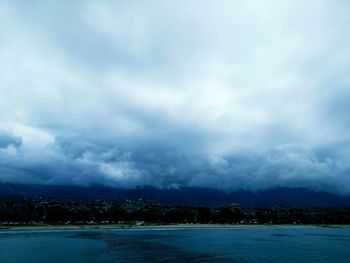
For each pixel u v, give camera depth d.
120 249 125.12
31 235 189.88
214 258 105.31
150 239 170.62
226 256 110.25
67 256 106.06
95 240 160.62
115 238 173.25
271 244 154.00
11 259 100.56
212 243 154.88
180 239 174.50
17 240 158.88
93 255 108.38
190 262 96.69
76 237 176.50
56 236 182.62
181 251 121.25
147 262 94.88
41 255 108.25
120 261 96.38
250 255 113.38
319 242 168.25
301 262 100.19
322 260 104.50
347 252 125.00
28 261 96.81
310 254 118.50
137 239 168.88
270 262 99.38
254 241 169.25
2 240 158.88
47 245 137.38
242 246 142.75
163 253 114.81
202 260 100.88
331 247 142.62
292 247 141.12
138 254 111.62
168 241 161.12
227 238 188.00
